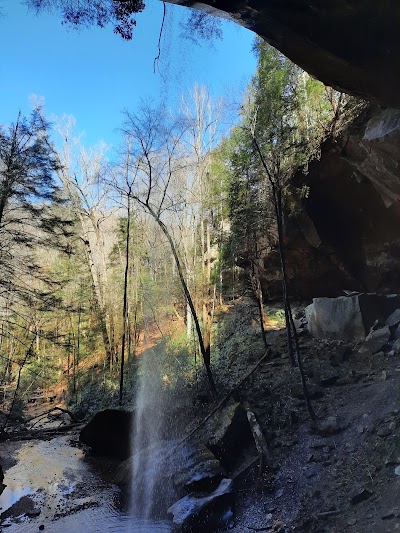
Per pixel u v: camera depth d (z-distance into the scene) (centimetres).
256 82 977
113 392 1290
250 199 1106
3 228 1002
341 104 947
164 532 540
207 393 923
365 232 1202
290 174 1071
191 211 1463
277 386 858
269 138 916
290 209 1254
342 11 413
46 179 1048
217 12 449
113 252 1981
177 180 1380
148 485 656
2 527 588
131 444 870
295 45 487
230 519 552
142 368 1297
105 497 679
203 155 1424
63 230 1162
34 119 1055
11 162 973
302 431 684
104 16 438
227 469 658
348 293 1120
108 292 1823
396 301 993
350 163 996
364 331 953
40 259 1841
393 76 509
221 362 1120
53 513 627
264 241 1370
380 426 592
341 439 621
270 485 590
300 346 1045
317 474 570
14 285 1087
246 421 732
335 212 1209
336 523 455
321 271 1351
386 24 420
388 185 902
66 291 1747
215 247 1652
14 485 746
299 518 500
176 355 1290
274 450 662
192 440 731
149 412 907
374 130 730
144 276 1573
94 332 1789
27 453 941
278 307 1502
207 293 1489
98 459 881
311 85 952
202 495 586
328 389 793
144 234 1569
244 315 1490
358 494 476
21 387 1769
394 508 421
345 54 473
